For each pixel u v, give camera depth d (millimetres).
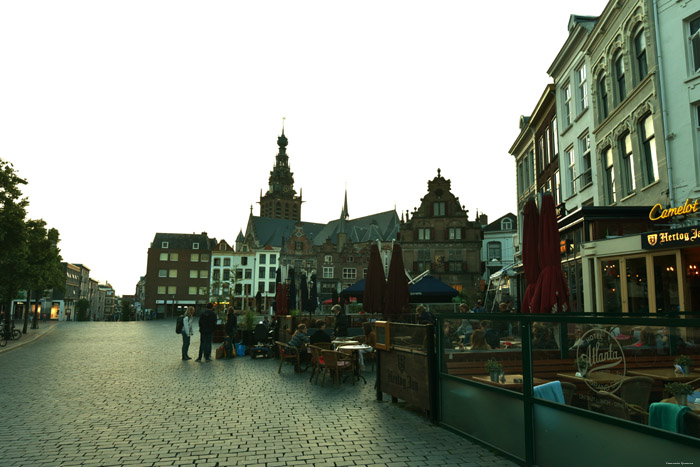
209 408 8062
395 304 12539
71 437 6262
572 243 15703
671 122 14312
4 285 26281
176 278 84938
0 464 5184
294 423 6980
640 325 3842
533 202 7875
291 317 15406
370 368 13547
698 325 3387
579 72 22016
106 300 177375
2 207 19406
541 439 4828
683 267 11008
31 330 36562
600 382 4184
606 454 4043
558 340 4656
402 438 6156
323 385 10375
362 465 5129
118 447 5816
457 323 6445
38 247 27797
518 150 33406
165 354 17672
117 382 10953
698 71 13648
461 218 59438
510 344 5355
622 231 14367
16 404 8422
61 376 11930
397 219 92750
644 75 15977
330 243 87125
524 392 5047
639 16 15922
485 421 5770
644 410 3762
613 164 18078
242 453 5559
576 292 14961
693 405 3441
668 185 14219
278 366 14125
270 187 137625
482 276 59281
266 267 86938
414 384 7477
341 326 16359
